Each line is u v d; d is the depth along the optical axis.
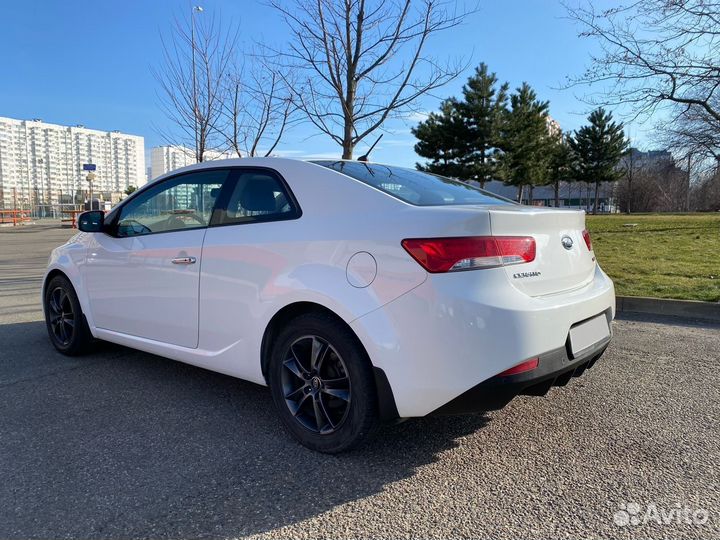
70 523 2.28
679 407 3.51
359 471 2.71
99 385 4.00
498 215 2.59
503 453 2.90
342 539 2.17
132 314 3.97
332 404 2.91
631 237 15.97
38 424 3.29
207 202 3.54
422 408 2.55
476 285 2.48
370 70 7.32
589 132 52.09
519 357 2.47
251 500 2.45
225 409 3.54
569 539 2.16
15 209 38.06
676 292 6.86
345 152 7.54
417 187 3.27
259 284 3.08
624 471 2.70
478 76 37.16
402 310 2.54
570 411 3.46
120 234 4.15
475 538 2.17
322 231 2.88
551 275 2.81
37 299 7.49
